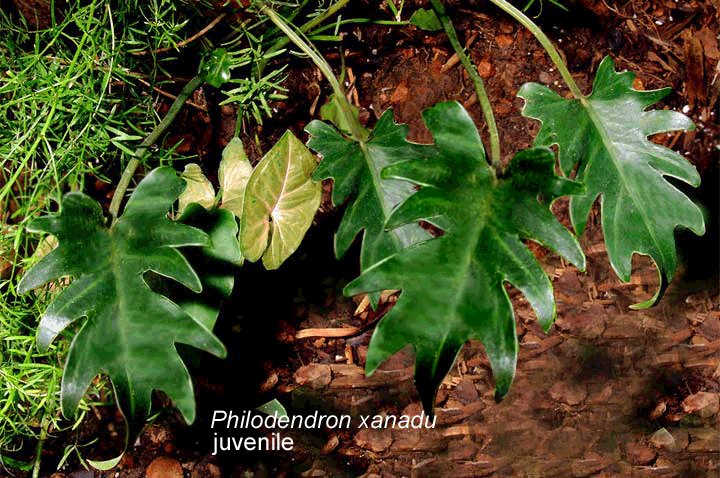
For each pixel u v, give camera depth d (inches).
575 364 54.5
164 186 44.2
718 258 56.6
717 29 58.7
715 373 54.3
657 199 46.2
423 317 42.6
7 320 49.8
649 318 55.5
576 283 56.1
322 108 51.0
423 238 45.9
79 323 48.4
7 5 52.3
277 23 48.1
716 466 51.9
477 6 57.7
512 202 43.9
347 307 54.8
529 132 56.2
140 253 43.7
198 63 54.2
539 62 57.2
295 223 47.2
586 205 46.3
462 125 44.6
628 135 46.8
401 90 56.3
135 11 50.8
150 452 51.8
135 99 52.7
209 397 53.0
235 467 51.5
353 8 55.9
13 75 48.9
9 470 51.1
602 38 58.0
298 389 53.5
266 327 54.3
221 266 45.8
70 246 43.5
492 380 54.2
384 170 43.6
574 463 52.0
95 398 52.3
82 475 51.1
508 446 52.4
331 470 51.7
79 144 49.3
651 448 52.5
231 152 48.6
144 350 43.1
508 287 55.9
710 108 57.6
